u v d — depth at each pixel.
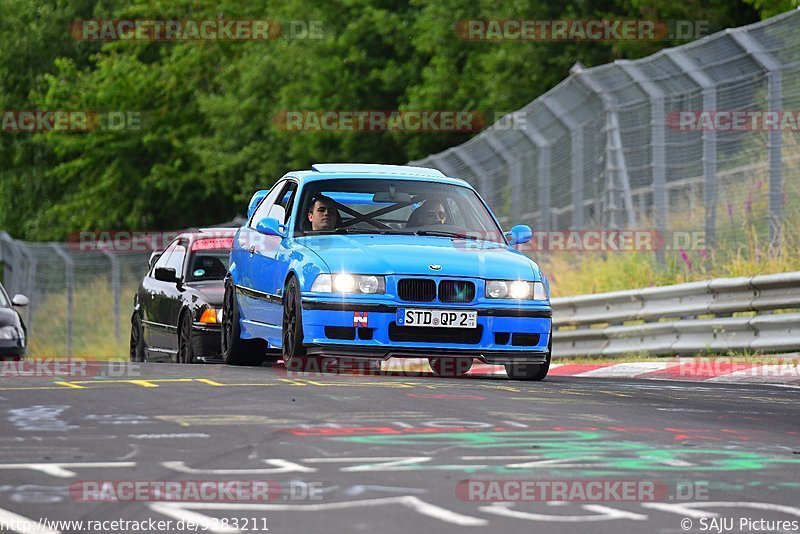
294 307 31.52
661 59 48.75
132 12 132.25
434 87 91.94
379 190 34.53
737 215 51.25
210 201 130.00
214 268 46.81
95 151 129.88
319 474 16.91
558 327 50.88
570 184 54.56
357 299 30.50
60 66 134.75
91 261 93.50
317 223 33.81
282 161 111.38
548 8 84.56
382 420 21.75
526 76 84.94
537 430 20.98
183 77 129.38
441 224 34.03
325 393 25.55
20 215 151.88
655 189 50.50
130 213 130.88
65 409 22.91
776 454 19.27
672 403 26.27
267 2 127.56
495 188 57.41
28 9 151.75
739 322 41.69
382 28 101.38
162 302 47.81
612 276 52.62
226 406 23.41
